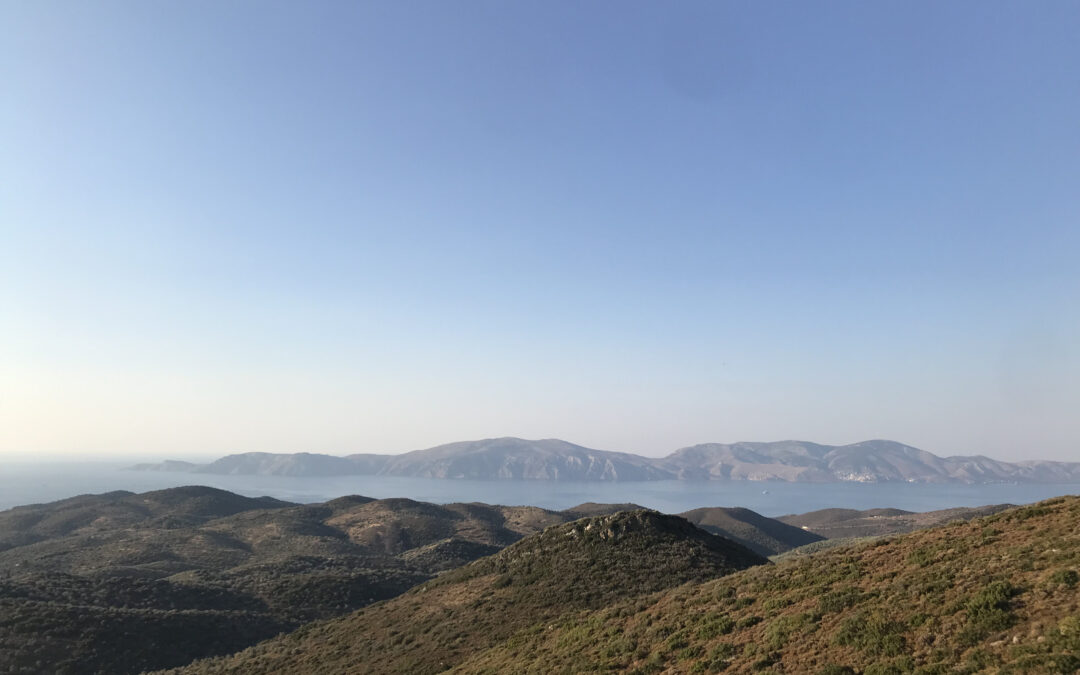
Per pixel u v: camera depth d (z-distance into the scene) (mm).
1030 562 17828
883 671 14898
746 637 20953
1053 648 12852
